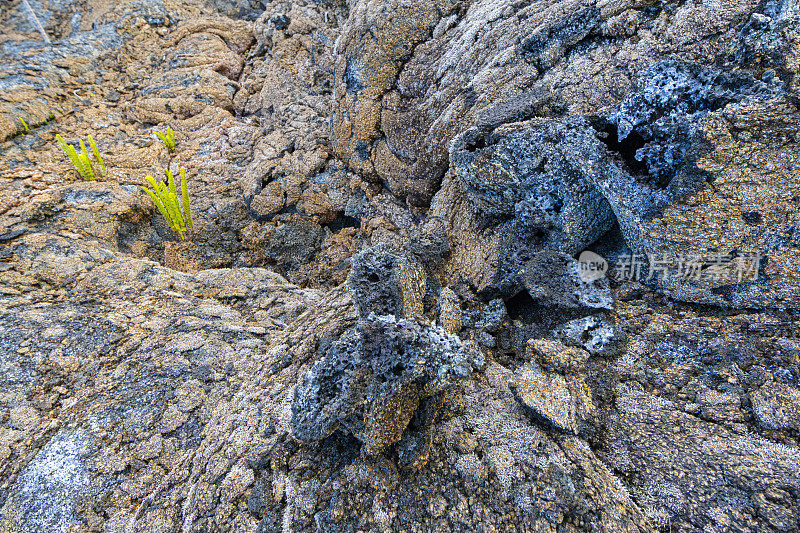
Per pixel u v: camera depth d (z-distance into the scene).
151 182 3.63
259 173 4.24
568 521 1.40
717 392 1.55
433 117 3.01
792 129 1.51
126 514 1.89
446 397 1.81
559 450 1.58
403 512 1.53
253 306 3.12
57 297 3.01
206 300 3.14
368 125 3.53
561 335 1.93
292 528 1.58
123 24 5.57
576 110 2.08
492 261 2.28
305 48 5.11
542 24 2.39
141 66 5.38
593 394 1.70
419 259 2.41
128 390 2.39
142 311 2.94
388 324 1.72
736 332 1.67
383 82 3.41
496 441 1.65
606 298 1.93
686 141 1.68
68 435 2.19
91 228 3.66
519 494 1.49
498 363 2.00
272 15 5.36
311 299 3.21
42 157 4.30
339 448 1.75
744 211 1.59
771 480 1.31
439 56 3.13
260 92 5.12
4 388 2.37
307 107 4.72
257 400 2.09
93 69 5.21
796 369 1.50
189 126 4.93
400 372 1.59
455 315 2.16
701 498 1.34
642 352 1.75
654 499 1.39
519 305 2.26
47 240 3.40
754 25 1.71
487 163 2.16
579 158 1.91
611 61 2.09
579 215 2.03
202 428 2.18
